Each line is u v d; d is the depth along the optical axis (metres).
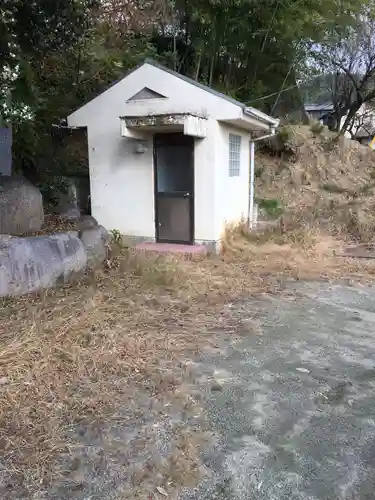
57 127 7.81
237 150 7.39
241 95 10.78
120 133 6.65
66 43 5.00
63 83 8.10
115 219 7.12
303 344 3.60
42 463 2.12
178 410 2.60
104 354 3.21
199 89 6.25
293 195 10.32
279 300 4.74
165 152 6.67
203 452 2.23
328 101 20.97
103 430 2.38
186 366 3.14
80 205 7.58
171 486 1.99
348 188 10.98
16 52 4.66
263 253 6.64
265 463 2.16
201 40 9.16
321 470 2.12
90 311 3.99
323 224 8.70
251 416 2.56
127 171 6.91
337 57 16.38
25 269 4.43
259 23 8.99
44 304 4.14
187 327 3.88
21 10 4.27
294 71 11.94
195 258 6.18
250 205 8.20
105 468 2.10
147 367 3.08
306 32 9.53
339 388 2.90
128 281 5.05
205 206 6.55
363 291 5.11
